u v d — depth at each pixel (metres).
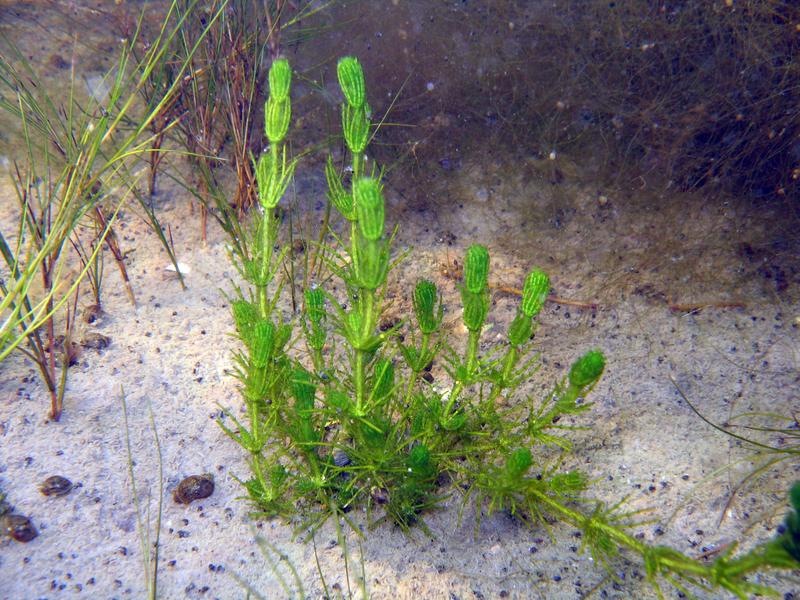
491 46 0.43
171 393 0.27
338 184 0.21
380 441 0.22
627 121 0.39
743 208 0.35
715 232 0.34
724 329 0.30
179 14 0.35
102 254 0.30
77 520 0.23
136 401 0.26
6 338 0.22
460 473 0.25
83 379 0.26
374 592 0.22
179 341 0.29
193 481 0.24
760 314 0.31
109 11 0.43
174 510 0.23
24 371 0.26
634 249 0.34
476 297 0.20
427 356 0.23
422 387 0.28
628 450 0.26
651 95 0.39
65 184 0.27
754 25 0.38
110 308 0.29
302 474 0.24
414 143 0.39
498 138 0.40
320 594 0.22
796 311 0.30
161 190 0.35
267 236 0.21
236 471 0.25
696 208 0.36
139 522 0.23
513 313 0.32
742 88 0.37
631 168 0.38
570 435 0.26
